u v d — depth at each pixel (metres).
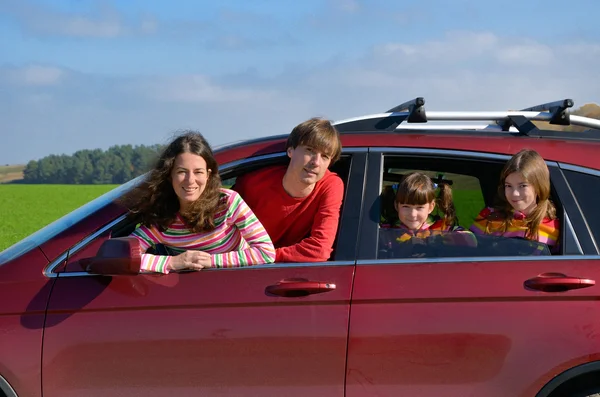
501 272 3.03
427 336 2.95
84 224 3.18
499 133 3.44
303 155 3.20
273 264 3.10
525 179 3.18
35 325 3.01
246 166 3.39
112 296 3.03
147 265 3.05
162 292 3.03
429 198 3.35
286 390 2.98
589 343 2.93
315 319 2.97
